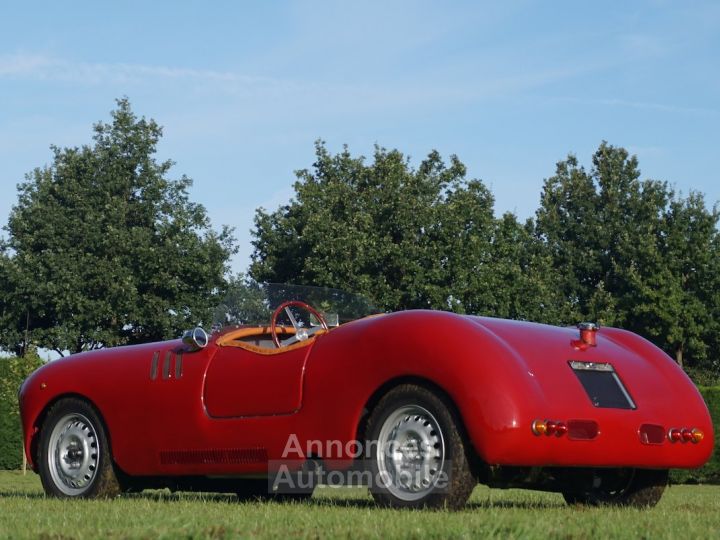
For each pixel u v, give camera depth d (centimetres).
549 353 636
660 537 453
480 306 3588
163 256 3934
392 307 3503
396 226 3675
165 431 743
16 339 3900
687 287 4512
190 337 731
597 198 5581
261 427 685
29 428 822
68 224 3975
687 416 677
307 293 758
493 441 575
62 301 3778
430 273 3488
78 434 798
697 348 4344
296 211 4075
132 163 4088
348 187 3962
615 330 741
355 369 637
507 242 3891
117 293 3800
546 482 662
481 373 585
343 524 492
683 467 677
